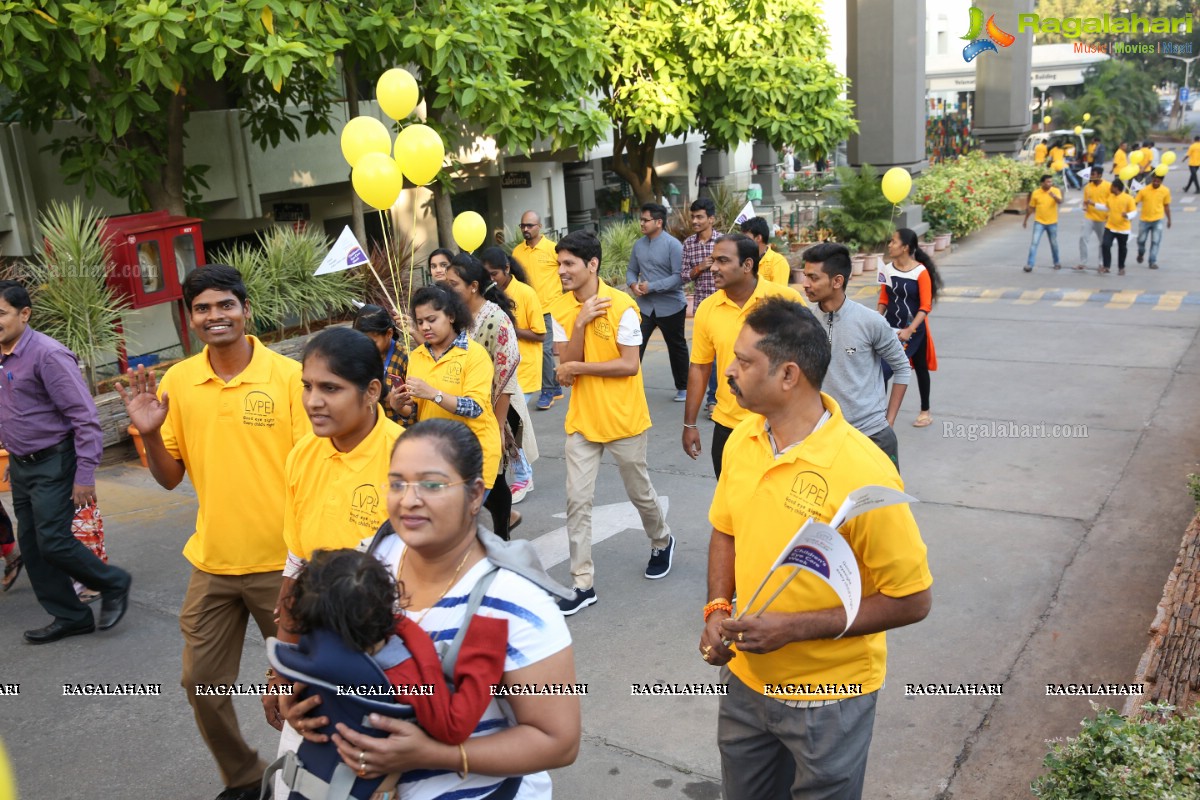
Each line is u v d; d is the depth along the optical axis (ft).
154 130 34.24
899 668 16.29
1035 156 102.42
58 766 14.32
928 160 94.27
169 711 15.76
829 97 50.24
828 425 9.59
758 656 9.84
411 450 7.54
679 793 13.29
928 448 27.66
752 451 10.05
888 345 17.98
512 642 7.44
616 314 18.40
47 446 16.92
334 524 10.80
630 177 55.88
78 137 34.99
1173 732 11.25
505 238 52.24
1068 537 21.36
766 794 10.69
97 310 28.22
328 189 48.78
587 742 14.49
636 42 47.29
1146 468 25.39
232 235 45.88
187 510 24.77
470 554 7.80
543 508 24.49
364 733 7.00
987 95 94.53
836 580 8.60
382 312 18.08
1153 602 18.22
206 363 12.53
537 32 35.58
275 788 7.55
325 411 10.44
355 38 31.83
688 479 25.91
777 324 9.47
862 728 9.82
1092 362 36.24
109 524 23.89
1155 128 163.32
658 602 19.01
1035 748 14.01
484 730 7.50
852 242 61.00
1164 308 44.65
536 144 56.39
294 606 7.15
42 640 17.98
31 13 27.02
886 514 9.16
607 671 16.49
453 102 33.68
